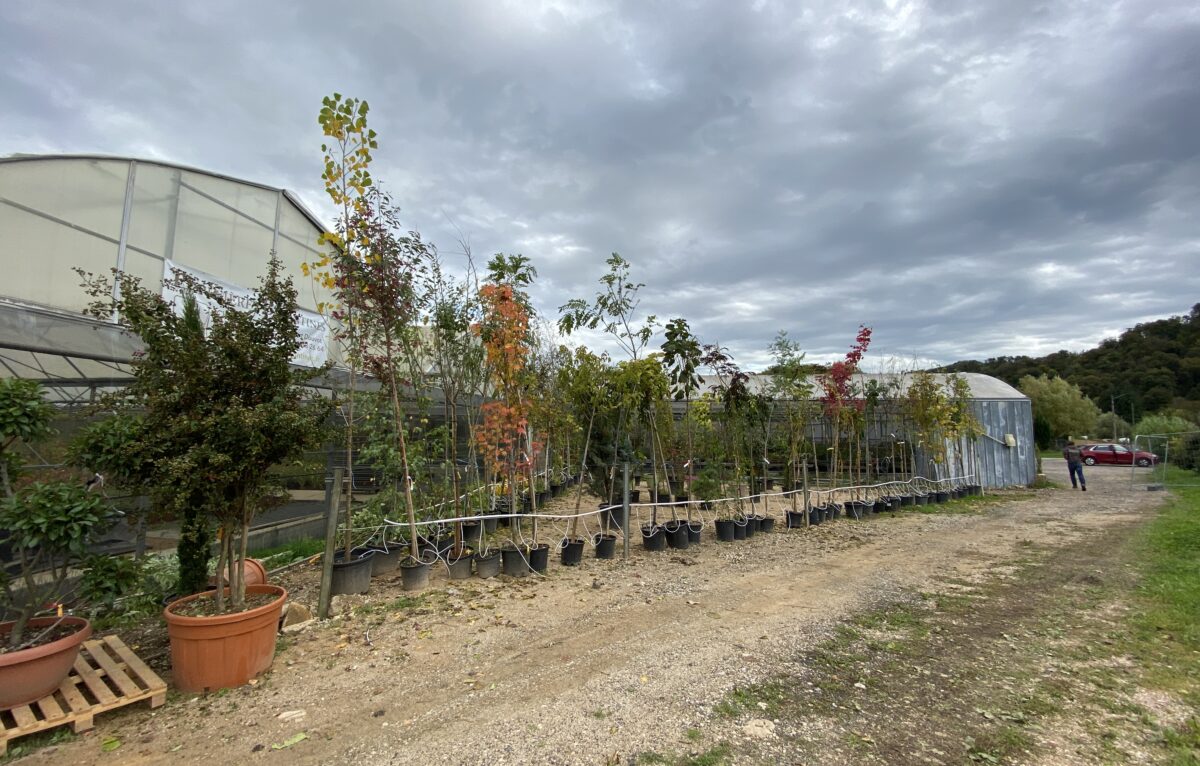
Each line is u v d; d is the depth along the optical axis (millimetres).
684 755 3043
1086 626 5062
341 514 7809
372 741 3244
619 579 6676
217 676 3893
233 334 4289
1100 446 31750
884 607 5645
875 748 3109
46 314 8180
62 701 3480
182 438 3994
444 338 7289
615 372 8703
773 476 14406
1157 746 3115
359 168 6078
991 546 8703
